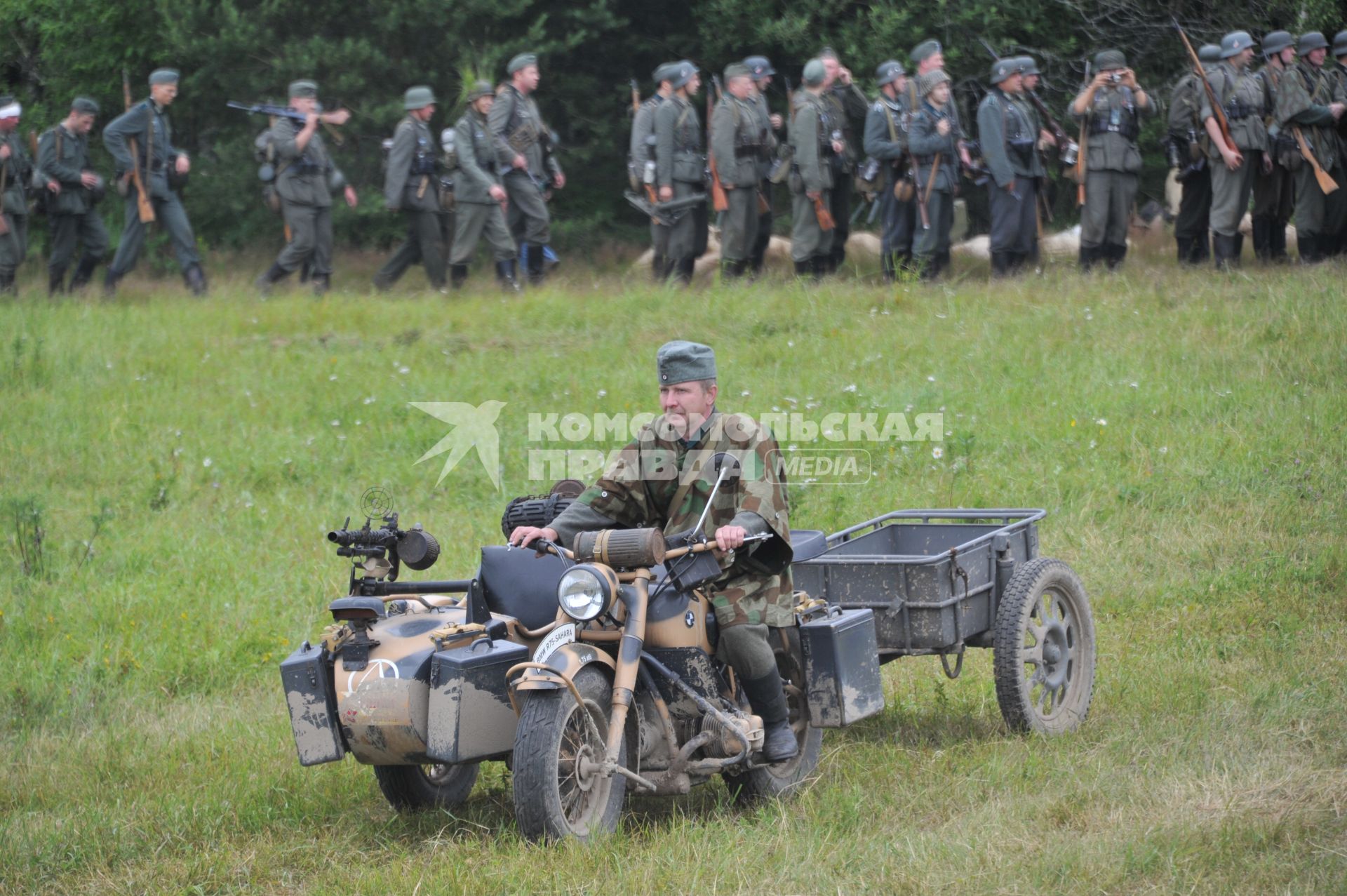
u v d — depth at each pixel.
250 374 47.22
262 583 30.66
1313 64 55.22
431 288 62.28
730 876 17.08
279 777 21.61
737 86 57.69
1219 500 33.28
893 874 16.70
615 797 18.62
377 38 79.06
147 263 76.88
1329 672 23.59
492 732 18.42
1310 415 37.69
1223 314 46.94
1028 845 17.31
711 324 50.41
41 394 45.16
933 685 25.27
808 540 22.56
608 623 18.91
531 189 61.09
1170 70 74.38
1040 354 44.66
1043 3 73.06
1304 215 54.97
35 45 86.31
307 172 61.81
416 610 20.28
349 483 37.66
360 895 17.33
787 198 84.00
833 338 47.34
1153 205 69.69
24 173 61.28
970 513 25.45
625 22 80.19
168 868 18.62
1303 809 17.53
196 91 77.56
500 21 79.69
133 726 24.45
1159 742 21.20
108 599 29.81
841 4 75.62
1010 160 55.28
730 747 19.05
